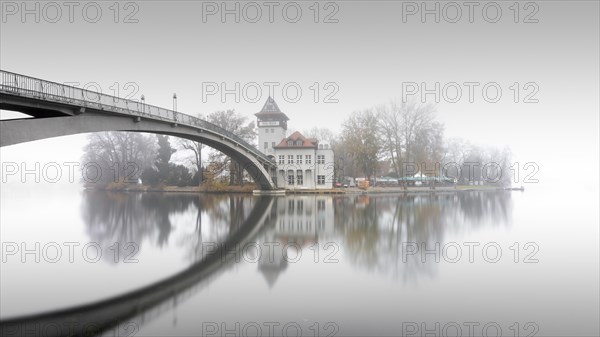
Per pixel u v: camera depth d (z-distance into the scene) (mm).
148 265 11523
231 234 17344
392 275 10344
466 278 10078
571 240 15648
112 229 18859
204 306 7949
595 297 8500
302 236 16656
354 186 66562
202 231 18266
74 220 22453
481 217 23984
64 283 9648
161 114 27328
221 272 10656
